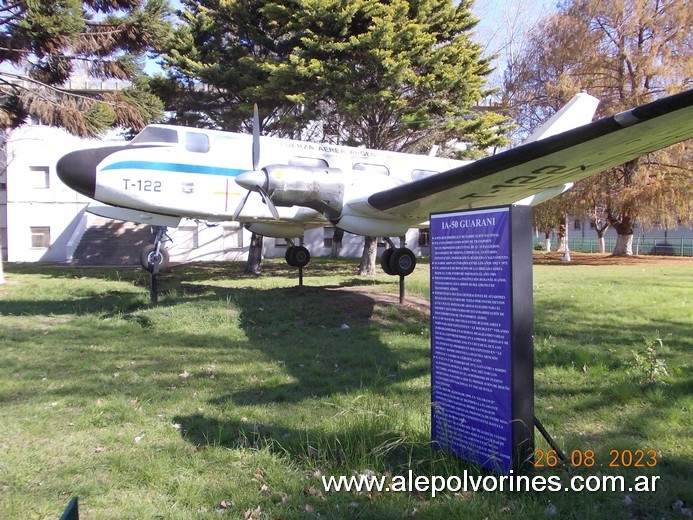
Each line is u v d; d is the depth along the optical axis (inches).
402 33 542.9
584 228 1649.9
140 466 130.8
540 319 334.0
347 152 433.4
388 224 355.3
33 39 464.1
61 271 691.4
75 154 359.6
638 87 861.2
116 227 960.9
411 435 143.2
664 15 846.5
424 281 528.7
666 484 122.5
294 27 563.8
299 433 147.1
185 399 185.3
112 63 544.1
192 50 585.6
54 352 255.0
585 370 216.4
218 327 312.7
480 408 126.2
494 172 257.1
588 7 900.0
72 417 167.9
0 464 132.8
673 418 161.8
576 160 244.5
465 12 620.1
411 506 113.0
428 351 257.1
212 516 109.3
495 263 122.3
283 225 435.8
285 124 613.0
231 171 391.9
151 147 373.7
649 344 213.0
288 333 302.0
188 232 968.3
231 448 141.6
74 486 121.4
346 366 232.1
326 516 109.4
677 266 779.4
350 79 561.3
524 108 983.6
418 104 621.3
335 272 684.1
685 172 826.8
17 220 938.1
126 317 338.0
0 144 799.7
